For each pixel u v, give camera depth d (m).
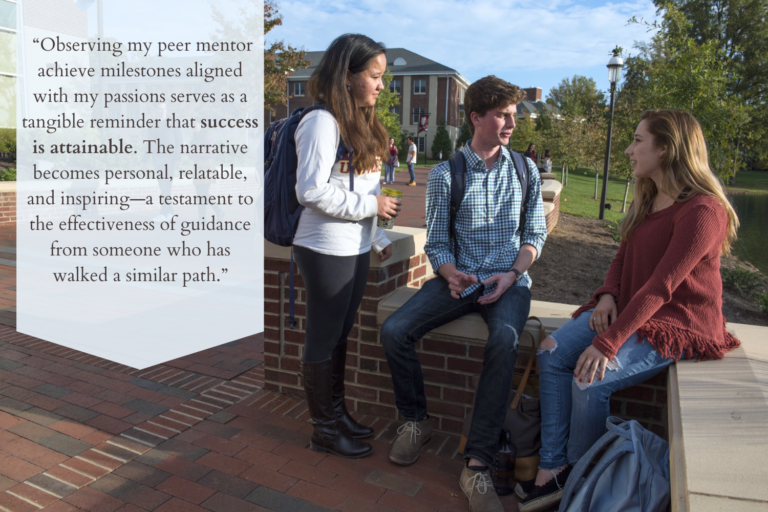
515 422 2.50
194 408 3.25
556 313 2.87
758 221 18.81
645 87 11.02
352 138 2.35
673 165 2.17
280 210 2.45
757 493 1.26
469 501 2.32
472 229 2.71
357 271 2.59
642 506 1.79
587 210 15.12
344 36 2.33
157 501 2.35
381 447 2.84
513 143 38.75
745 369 2.02
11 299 5.48
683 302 2.16
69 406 3.25
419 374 2.71
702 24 37.16
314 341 2.60
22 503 2.32
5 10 15.18
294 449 2.80
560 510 2.06
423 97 54.31
